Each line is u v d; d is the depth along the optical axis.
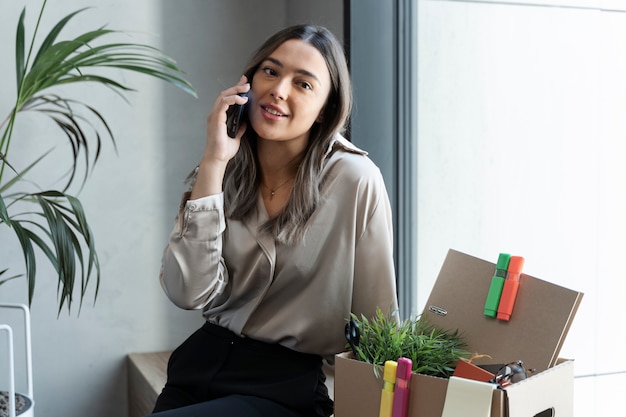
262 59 1.79
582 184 2.01
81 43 2.39
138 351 3.13
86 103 3.00
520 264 1.54
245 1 3.16
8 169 2.94
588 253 2.00
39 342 3.02
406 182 2.63
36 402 3.03
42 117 2.96
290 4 3.20
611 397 1.95
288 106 1.74
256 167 1.86
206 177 1.75
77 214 2.43
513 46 2.22
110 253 3.07
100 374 3.10
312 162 1.78
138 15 3.04
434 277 2.53
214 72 3.14
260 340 1.83
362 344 1.60
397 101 2.67
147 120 3.08
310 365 1.81
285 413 1.74
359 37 2.66
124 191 3.07
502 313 1.54
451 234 2.46
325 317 1.82
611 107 1.92
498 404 1.31
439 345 1.55
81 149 3.02
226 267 1.86
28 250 2.33
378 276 1.82
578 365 2.04
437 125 2.51
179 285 1.78
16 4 2.90
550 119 2.10
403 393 1.42
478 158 2.36
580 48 2.00
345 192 1.79
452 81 2.44
